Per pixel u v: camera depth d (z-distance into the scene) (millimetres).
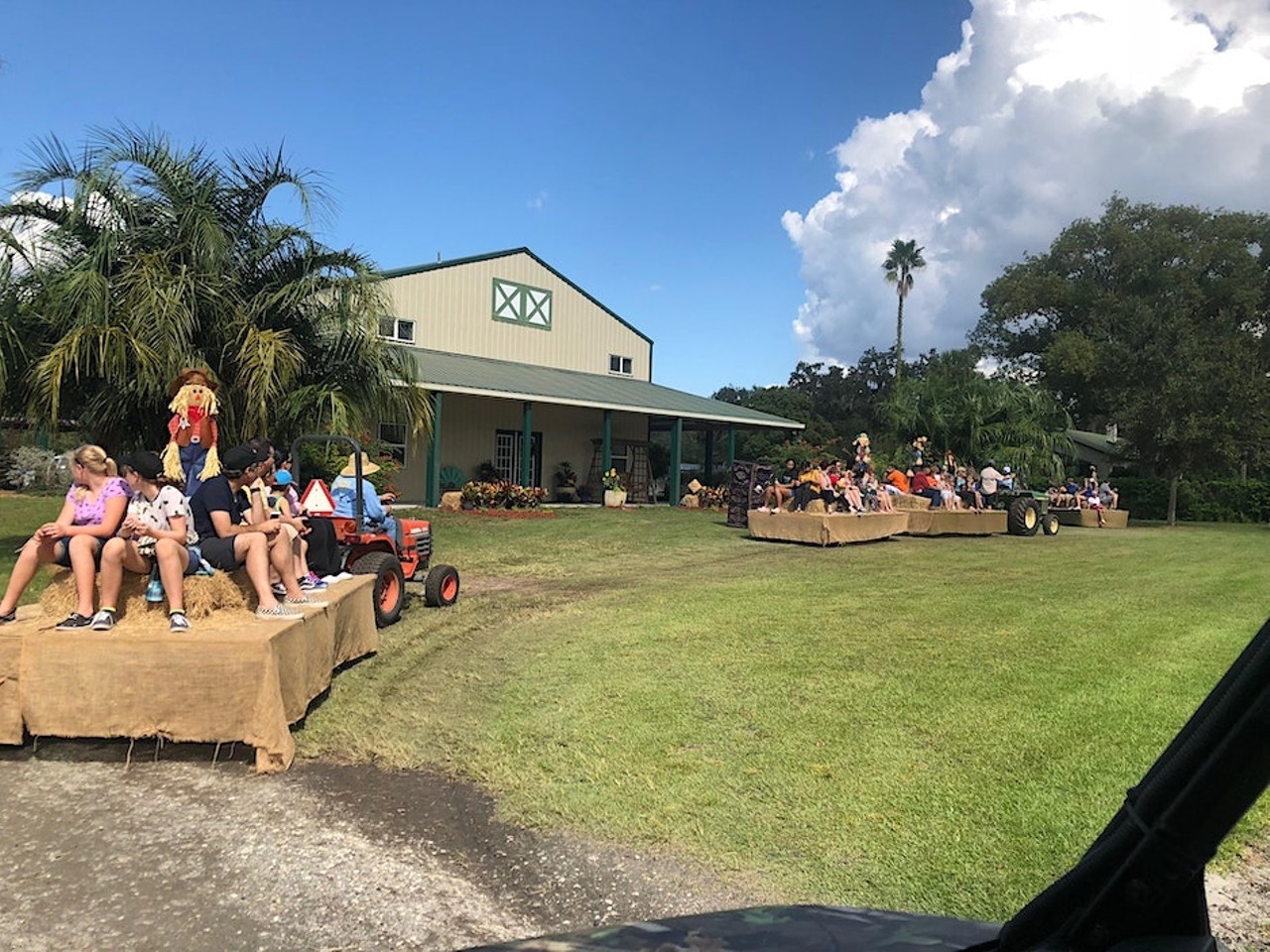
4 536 12531
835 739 4578
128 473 4723
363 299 11172
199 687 4254
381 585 7398
